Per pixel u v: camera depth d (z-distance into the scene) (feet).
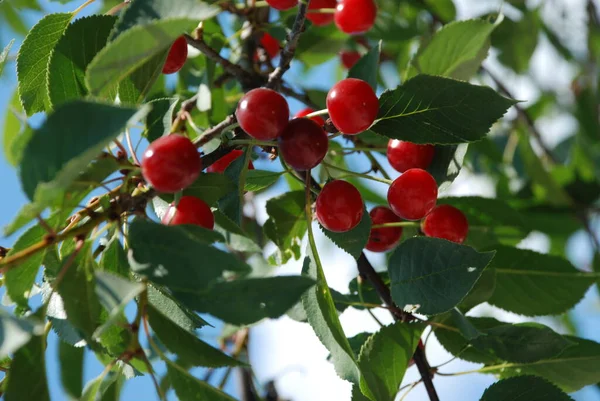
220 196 1.51
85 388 1.43
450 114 1.54
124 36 1.32
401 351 1.62
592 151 2.63
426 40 1.80
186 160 1.40
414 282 1.58
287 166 1.65
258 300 1.35
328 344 1.52
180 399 1.45
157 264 1.35
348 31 2.00
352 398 1.60
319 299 1.51
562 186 2.47
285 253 1.80
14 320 1.29
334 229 1.56
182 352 1.43
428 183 1.61
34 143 1.29
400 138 1.56
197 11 1.34
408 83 1.53
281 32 1.98
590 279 1.78
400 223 1.71
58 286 1.38
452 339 1.70
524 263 1.79
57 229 1.38
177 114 1.76
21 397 1.38
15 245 1.41
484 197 1.84
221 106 1.94
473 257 1.55
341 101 1.51
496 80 2.45
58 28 1.62
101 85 1.37
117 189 1.42
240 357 2.14
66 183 1.26
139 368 1.55
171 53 1.61
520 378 1.62
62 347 1.47
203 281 1.34
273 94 1.49
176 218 1.43
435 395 1.68
